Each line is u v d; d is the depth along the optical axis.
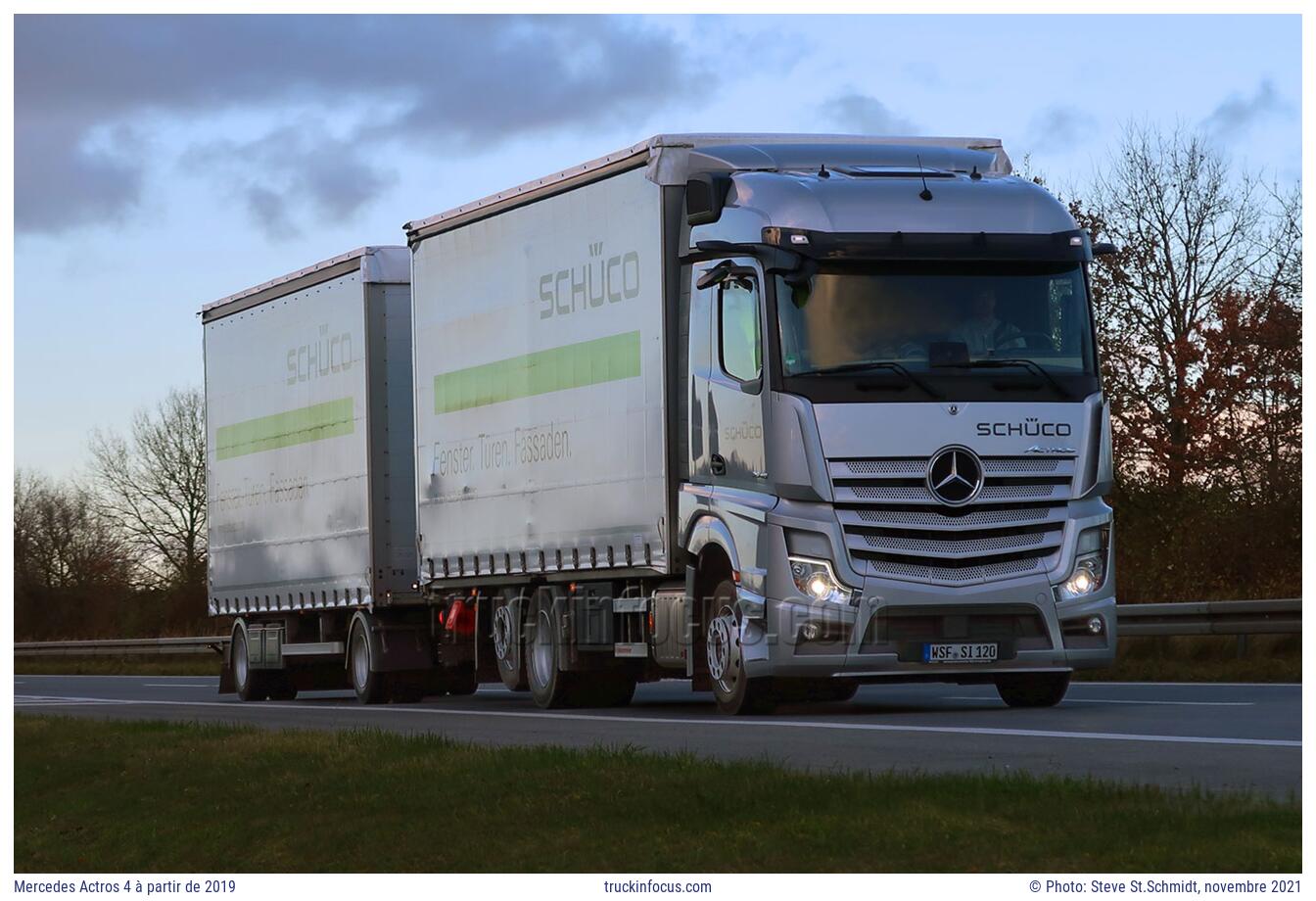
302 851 9.59
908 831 8.18
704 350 16.52
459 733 15.39
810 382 15.31
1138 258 35.91
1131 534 30.73
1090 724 13.66
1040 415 15.54
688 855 8.20
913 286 15.56
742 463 15.92
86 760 14.27
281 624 25.45
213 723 16.66
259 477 25.95
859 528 15.28
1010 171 17.86
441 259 20.97
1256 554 28.25
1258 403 32.28
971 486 15.37
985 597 15.34
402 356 23.25
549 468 18.89
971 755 11.52
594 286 18.17
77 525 73.94
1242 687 18.77
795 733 13.81
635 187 17.52
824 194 15.75
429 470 21.22
